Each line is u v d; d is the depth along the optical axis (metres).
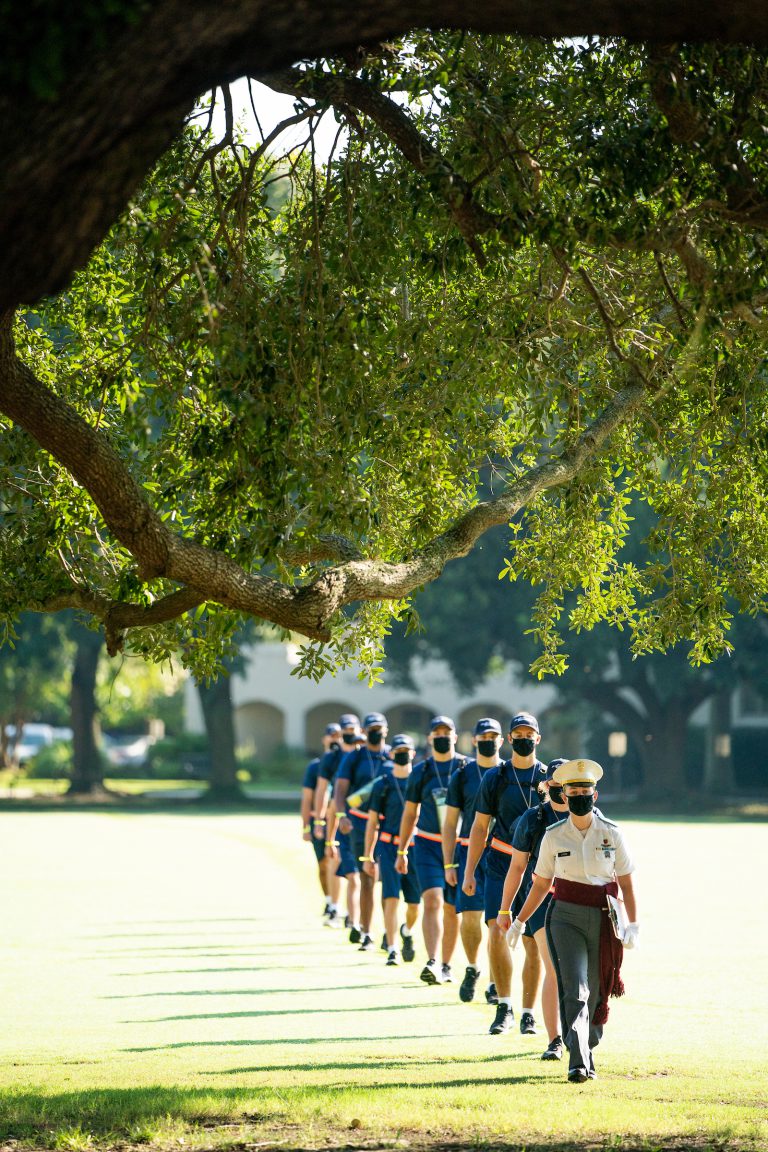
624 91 23.77
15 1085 23.56
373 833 41.81
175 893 64.31
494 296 28.31
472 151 23.33
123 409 29.19
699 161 21.72
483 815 29.17
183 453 29.00
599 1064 25.58
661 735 163.62
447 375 27.41
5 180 13.80
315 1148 18.80
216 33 13.94
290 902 60.41
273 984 36.69
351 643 32.19
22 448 29.70
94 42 13.46
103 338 30.08
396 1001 33.75
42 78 13.30
